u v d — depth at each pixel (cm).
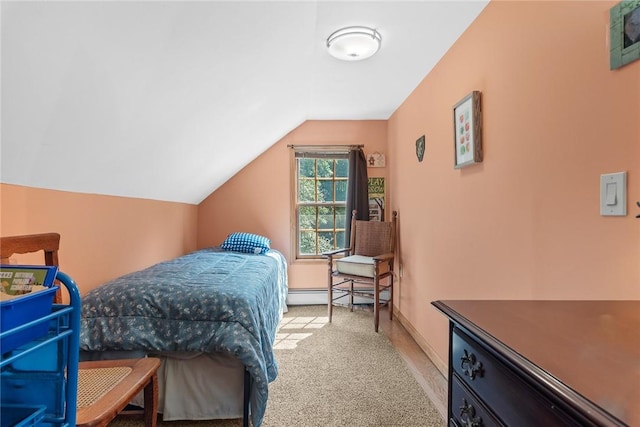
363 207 381
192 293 162
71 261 172
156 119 169
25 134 117
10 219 134
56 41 96
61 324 74
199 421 171
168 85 151
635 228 93
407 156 312
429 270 251
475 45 183
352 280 326
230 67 173
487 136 171
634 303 88
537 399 56
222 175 348
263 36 165
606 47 102
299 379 212
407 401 188
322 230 398
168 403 164
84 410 98
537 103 134
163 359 164
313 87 286
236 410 165
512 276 151
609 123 101
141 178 220
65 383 74
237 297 162
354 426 166
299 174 396
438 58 231
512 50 150
